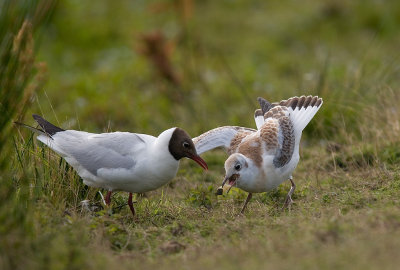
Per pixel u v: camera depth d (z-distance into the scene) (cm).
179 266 775
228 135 1123
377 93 1430
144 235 916
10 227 809
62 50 2255
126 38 2358
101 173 996
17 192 957
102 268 770
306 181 1182
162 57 1895
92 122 1648
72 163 1028
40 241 807
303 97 1159
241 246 802
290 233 834
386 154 1223
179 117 1675
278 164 1019
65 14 2464
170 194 1197
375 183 1095
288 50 2228
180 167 1350
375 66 1688
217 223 959
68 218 927
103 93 1891
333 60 1972
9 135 964
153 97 1855
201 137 1127
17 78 1002
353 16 2423
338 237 784
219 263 755
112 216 980
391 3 2478
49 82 1927
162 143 985
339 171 1209
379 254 713
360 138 1365
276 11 2558
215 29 2409
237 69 2062
